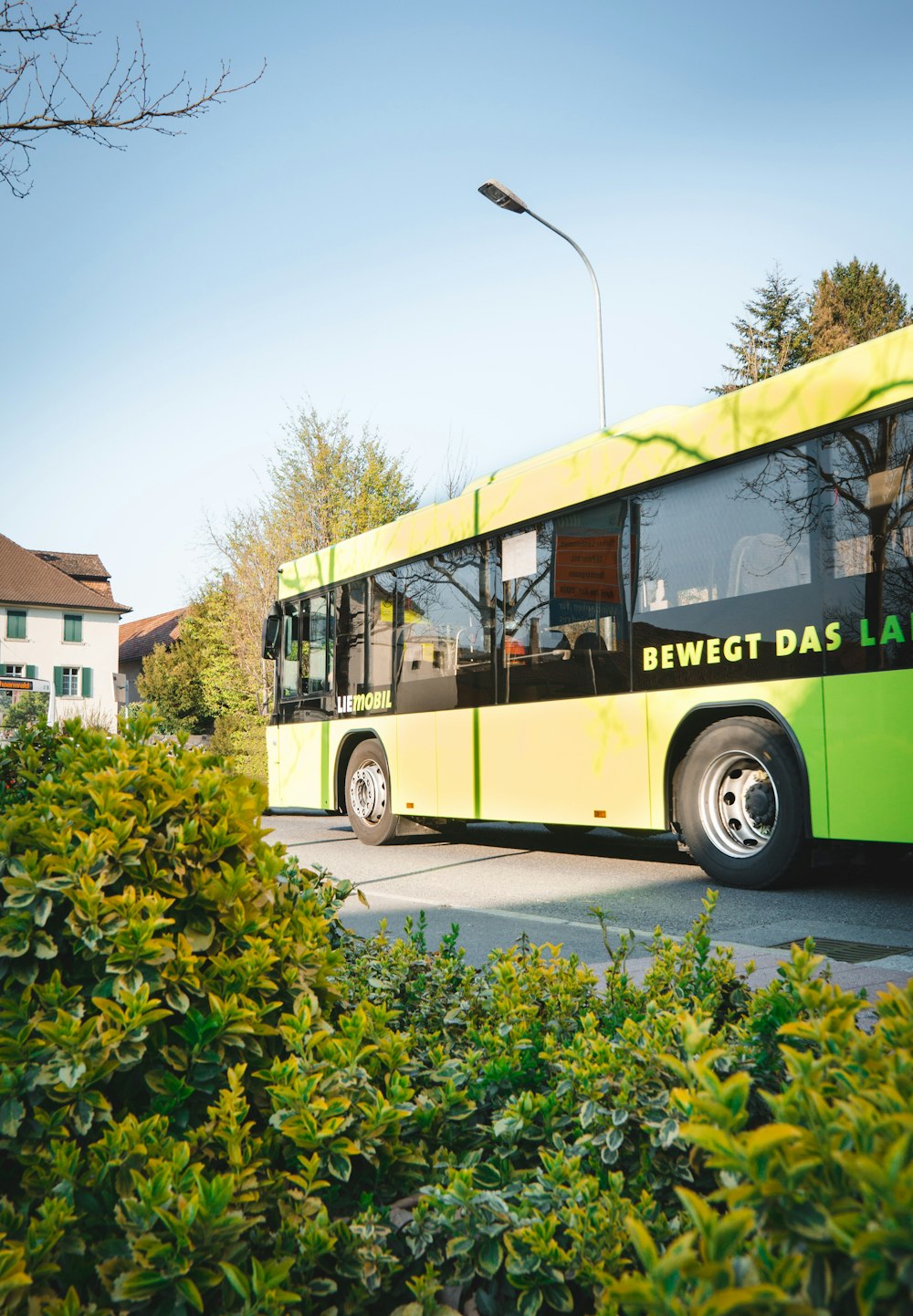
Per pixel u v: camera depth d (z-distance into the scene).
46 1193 1.71
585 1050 2.23
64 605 56.53
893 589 6.71
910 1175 0.97
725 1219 1.02
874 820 6.77
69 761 2.39
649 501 8.59
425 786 11.21
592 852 11.08
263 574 35.19
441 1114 2.19
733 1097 1.20
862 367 7.00
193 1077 1.91
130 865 2.03
